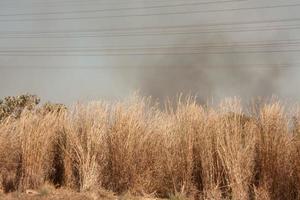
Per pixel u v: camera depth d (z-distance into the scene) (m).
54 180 16.16
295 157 13.45
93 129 15.92
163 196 14.95
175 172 14.78
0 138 15.52
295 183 13.45
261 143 13.88
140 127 15.58
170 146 15.05
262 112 14.07
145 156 15.28
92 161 15.58
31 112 16.62
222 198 13.88
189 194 14.40
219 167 14.10
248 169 13.76
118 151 15.40
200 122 14.78
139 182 15.14
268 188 13.52
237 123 14.32
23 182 15.30
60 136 16.38
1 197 14.21
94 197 14.38
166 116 15.54
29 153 15.47
